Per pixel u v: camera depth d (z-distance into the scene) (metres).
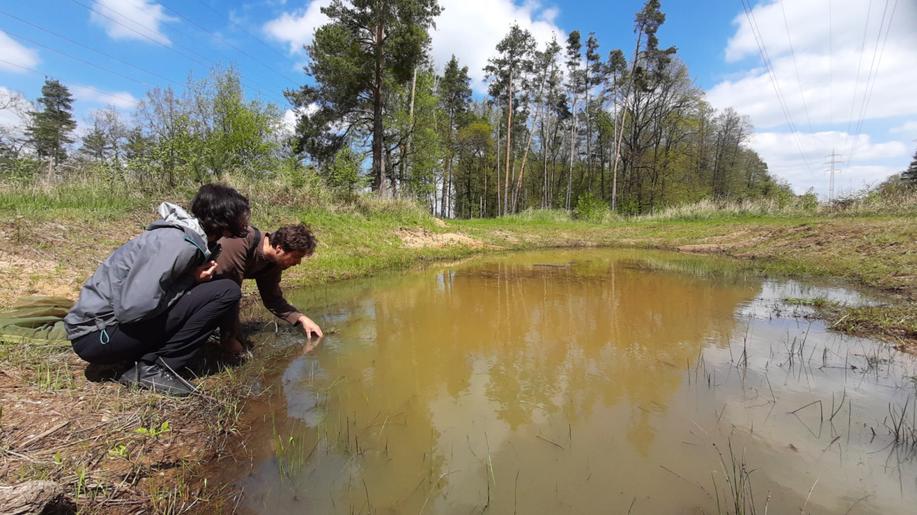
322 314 4.35
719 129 36.75
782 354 3.14
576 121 34.16
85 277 4.01
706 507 1.61
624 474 1.81
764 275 6.61
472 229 13.67
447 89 34.16
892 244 6.86
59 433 1.87
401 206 12.51
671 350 3.28
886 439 2.02
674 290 5.57
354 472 1.83
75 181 6.91
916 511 1.56
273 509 1.60
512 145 38.78
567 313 4.45
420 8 16.06
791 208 15.57
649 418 2.26
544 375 2.84
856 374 2.77
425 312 4.49
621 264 8.28
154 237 2.15
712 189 36.47
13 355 2.39
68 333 2.17
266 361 3.03
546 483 1.76
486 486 1.74
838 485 1.71
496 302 4.96
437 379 2.77
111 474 1.69
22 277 3.66
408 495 1.68
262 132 10.88
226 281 2.49
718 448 1.98
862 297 4.79
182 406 2.25
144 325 2.22
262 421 2.22
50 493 1.38
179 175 7.96
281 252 3.00
